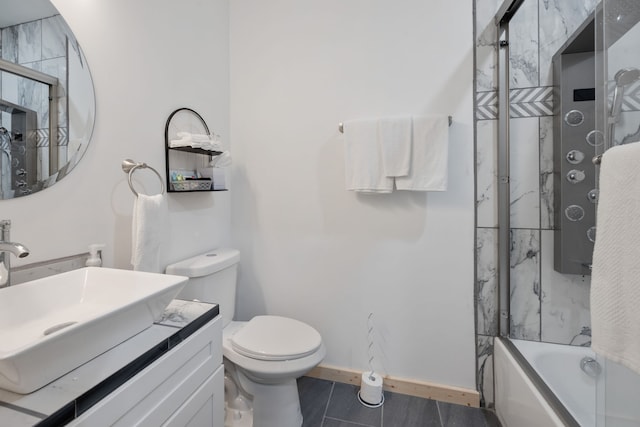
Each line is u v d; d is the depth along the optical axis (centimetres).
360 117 166
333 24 169
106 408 59
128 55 120
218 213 178
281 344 131
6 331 70
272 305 184
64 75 98
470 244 155
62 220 97
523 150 148
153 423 70
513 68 148
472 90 152
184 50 150
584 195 136
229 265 156
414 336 163
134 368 65
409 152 148
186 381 81
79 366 62
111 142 113
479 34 151
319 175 174
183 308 94
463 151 154
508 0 133
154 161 133
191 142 137
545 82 145
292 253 179
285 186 179
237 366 134
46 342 51
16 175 86
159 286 81
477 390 156
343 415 148
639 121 72
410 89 159
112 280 88
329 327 175
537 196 147
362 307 170
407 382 162
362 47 165
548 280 147
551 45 143
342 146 169
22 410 51
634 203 64
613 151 71
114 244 114
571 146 137
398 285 164
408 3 158
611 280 70
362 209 168
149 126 130
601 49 81
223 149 175
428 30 156
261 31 181
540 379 121
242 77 185
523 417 122
